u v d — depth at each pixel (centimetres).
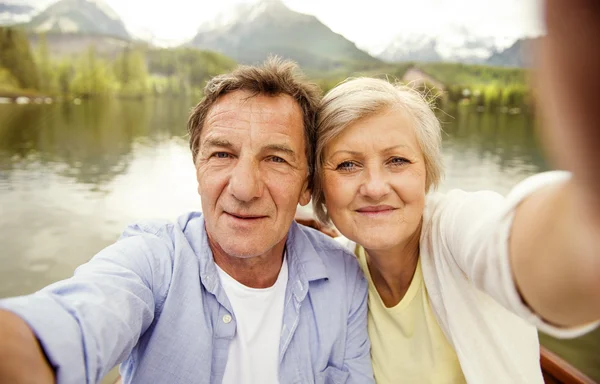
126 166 2244
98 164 2248
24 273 964
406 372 110
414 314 109
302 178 108
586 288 40
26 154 2300
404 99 101
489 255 59
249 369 100
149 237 102
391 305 116
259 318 105
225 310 100
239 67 104
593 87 15
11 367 50
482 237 65
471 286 93
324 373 108
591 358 536
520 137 3131
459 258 83
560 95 15
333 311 111
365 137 98
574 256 39
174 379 92
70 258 1059
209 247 105
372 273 119
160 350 92
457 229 84
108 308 71
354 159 101
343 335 111
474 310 94
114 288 78
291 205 105
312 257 114
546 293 46
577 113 15
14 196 1582
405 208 99
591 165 17
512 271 53
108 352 67
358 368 111
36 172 1980
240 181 96
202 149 104
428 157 105
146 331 93
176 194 1773
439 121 108
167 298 94
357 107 97
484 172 2256
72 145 2609
